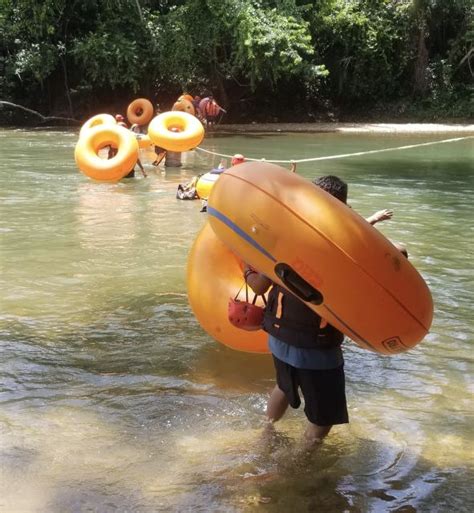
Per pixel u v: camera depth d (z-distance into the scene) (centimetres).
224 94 3088
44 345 465
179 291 589
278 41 2636
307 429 332
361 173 1413
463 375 427
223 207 314
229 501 288
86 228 835
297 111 3294
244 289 427
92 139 1220
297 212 292
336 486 300
